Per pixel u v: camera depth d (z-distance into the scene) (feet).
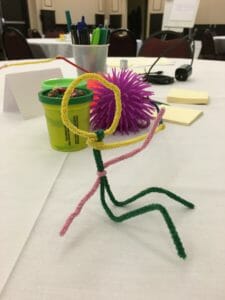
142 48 5.69
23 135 1.68
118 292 0.73
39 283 0.76
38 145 1.54
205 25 15.30
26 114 1.96
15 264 0.81
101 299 0.71
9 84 1.95
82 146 1.48
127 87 1.64
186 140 1.62
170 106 2.15
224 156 1.43
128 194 1.13
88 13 18.24
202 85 2.87
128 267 0.80
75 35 2.55
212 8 15.76
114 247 0.87
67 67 3.54
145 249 0.86
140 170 1.31
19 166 1.33
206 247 0.87
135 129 1.70
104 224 0.97
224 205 1.06
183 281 0.76
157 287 0.74
